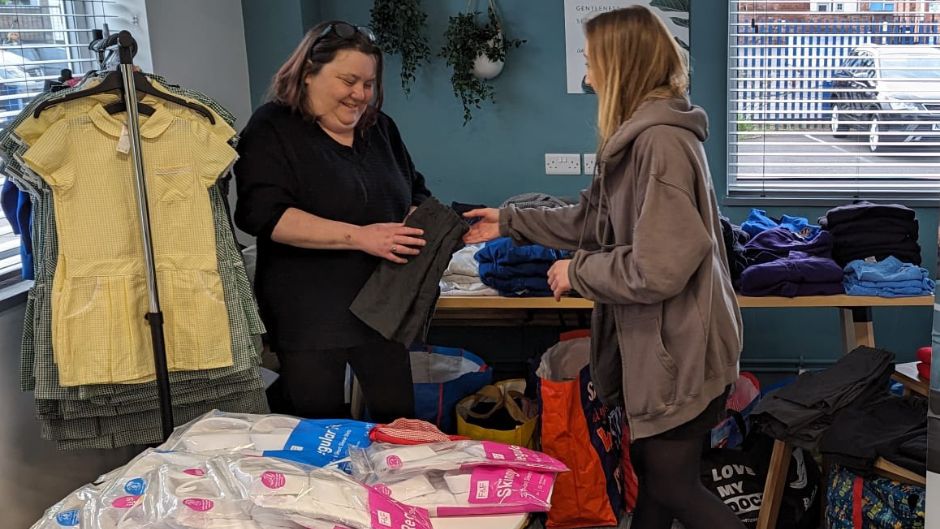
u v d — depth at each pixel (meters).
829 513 2.54
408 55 3.48
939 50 3.40
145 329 2.11
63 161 2.01
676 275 1.82
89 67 2.83
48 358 2.06
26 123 1.97
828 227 3.02
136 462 1.78
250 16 3.47
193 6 3.15
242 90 3.48
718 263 2.00
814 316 3.61
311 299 2.27
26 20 2.60
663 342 1.94
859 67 3.44
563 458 2.77
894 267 2.85
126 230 2.06
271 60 3.49
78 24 2.83
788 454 2.60
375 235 2.21
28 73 2.59
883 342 3.60
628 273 1.88
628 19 1.96
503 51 3.47
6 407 2.23
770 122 3.53
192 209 2.13
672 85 1.96
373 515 1.61
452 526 1.70
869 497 2.41
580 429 2.78
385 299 2.25
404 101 3.62
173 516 1.56
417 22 3.48
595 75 2.02
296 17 3.44
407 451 1.83
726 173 3.57
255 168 2.20
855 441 2.35
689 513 2.08
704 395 1.97
